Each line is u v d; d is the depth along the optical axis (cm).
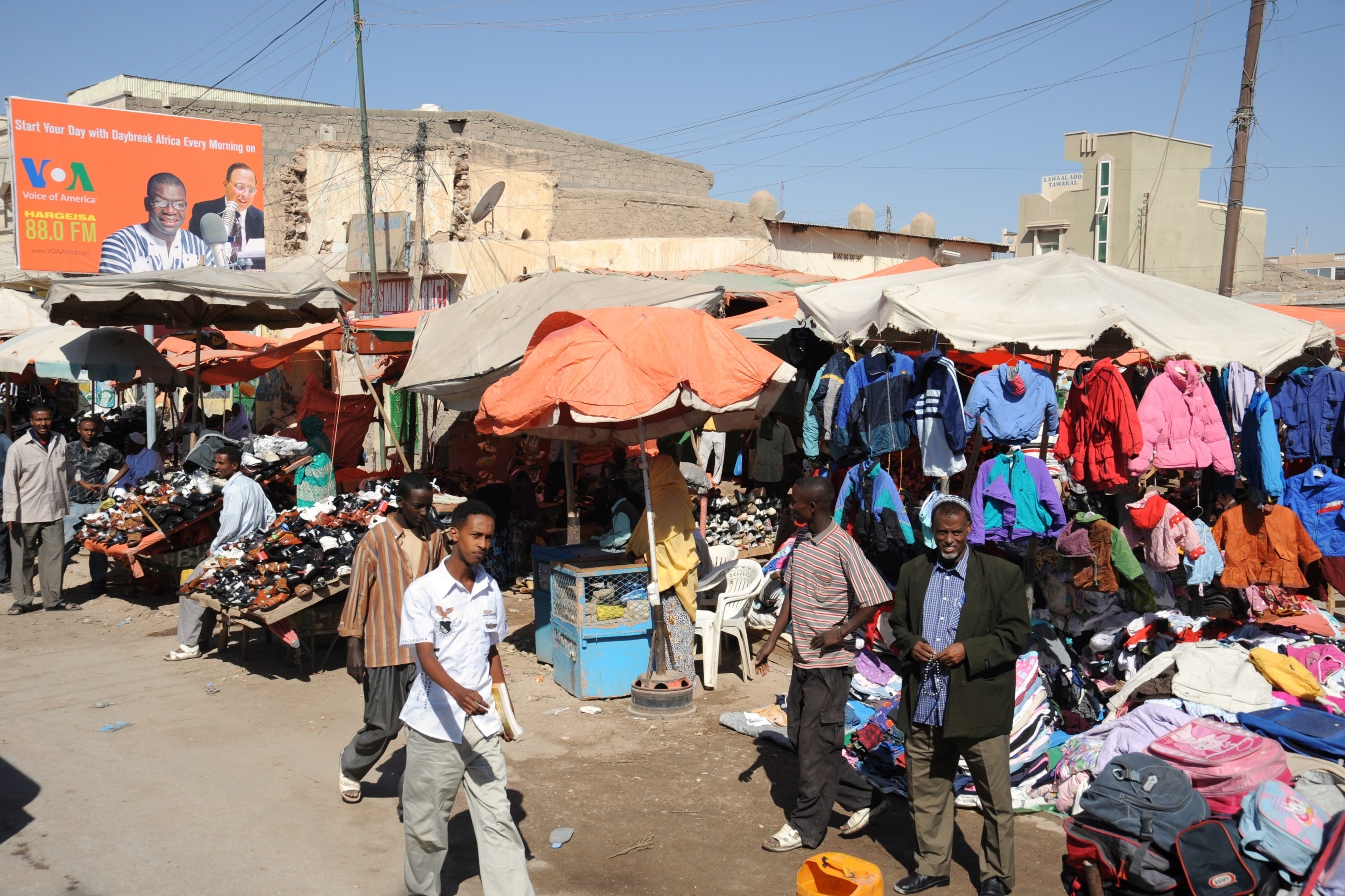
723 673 816
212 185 2084
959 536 450
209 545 1054
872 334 813
